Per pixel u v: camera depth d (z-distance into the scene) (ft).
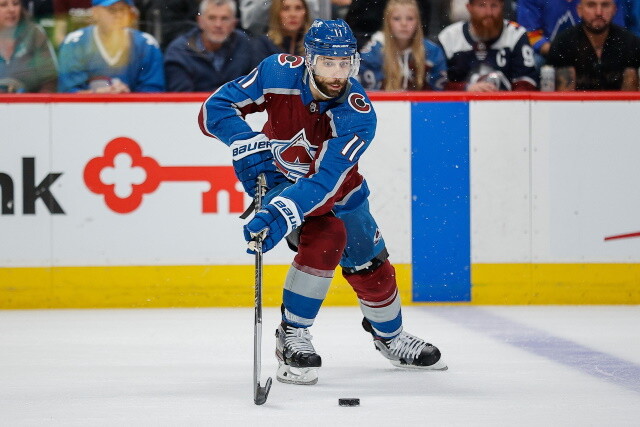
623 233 61.87
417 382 36.42
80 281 60.75
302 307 35.76
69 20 63.87
